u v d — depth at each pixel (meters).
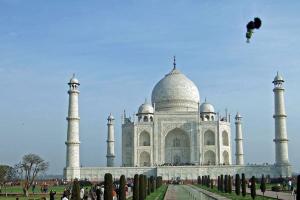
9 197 101.62
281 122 172.38
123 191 75.81
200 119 199.38
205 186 152.50
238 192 106.44
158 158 195.25
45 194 111.94
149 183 109.25
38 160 146.88
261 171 172.50
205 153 196.62
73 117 170.75
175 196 103.19
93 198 86.25
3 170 131.12
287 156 171.12
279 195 102.88
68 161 169.00
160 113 198.75
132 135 198.00
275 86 174.75
